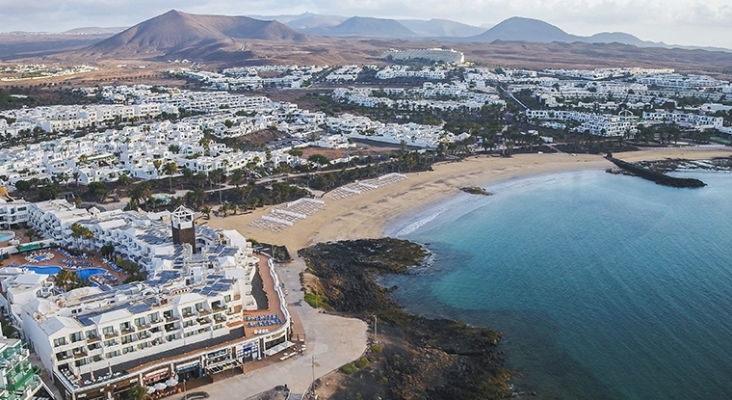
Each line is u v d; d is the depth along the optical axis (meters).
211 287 144.12
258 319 148.00
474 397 127.62
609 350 148.50
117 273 179.38
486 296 179.62
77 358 122.00
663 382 135.38
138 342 128.62
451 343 150.00
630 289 183.25
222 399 120.94
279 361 135.62
